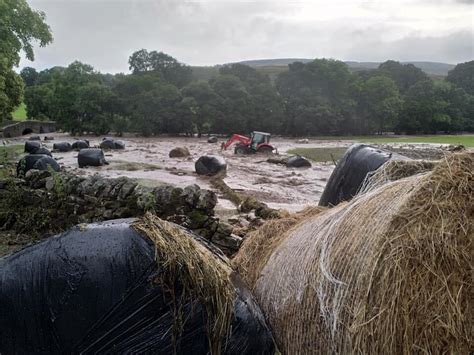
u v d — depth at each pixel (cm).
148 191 813
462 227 333
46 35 3525
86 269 379
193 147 4766
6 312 393
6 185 1029
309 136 7269
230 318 382
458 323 325
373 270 347
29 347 391
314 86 7556
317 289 388
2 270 401
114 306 373
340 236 391
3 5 3184
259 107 6969
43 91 7806
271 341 413
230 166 2934
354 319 352
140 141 5734
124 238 385
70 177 939
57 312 381
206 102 6725
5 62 3050
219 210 1232
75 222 888
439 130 8231
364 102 7719
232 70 7675
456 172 348
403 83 9831
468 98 8656
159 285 372
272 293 448
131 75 7169
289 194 1936
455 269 330
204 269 382
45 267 390
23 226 951
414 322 330
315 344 389
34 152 2967
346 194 750
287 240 491
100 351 376
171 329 373
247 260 530
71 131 6625
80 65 6950
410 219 345
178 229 412
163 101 6562
